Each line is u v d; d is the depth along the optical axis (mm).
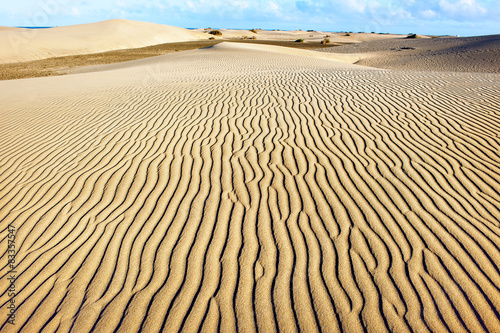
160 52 31797
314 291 2396
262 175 3920
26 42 33781
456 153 4414
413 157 4309
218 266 2635
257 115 6000
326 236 2920
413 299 2318
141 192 3662
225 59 18750
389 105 6438
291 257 2697
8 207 3537
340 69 12391
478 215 3191
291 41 47438
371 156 4348
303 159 4281
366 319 2193
